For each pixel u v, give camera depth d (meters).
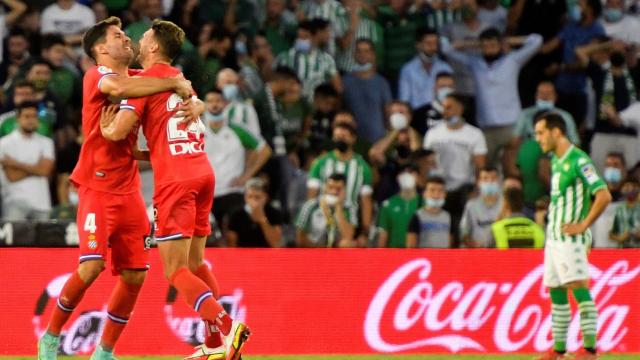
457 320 33.88
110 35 26.03
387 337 33.66
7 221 32.56
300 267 33.50
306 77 49.47
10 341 32.09
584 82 51.88
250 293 33.22
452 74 50.44
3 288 32.22
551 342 34.09
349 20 51.59
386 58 51.91
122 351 32.38
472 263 34.03
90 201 25.73
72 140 45.34
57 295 32.31
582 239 30.94
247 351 33.12
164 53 25.80
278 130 48.03
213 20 51.03
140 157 26.28
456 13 52.28
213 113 44.88
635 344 34.38
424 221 43.22
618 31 53.16
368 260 33.75
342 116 46.06
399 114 47.81
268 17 51.78
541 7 52.81
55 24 48.84
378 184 46.78
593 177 30.44
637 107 51.38
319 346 33.41
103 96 25.59
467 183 47.31
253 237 41.62
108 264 32.34
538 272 34.22
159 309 32.59
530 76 51.88
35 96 44.69
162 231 25.12
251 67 48.59
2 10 48.53
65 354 32.06
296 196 46.59
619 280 34.44
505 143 50.16
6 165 43.66
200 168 25.36
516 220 38.88
